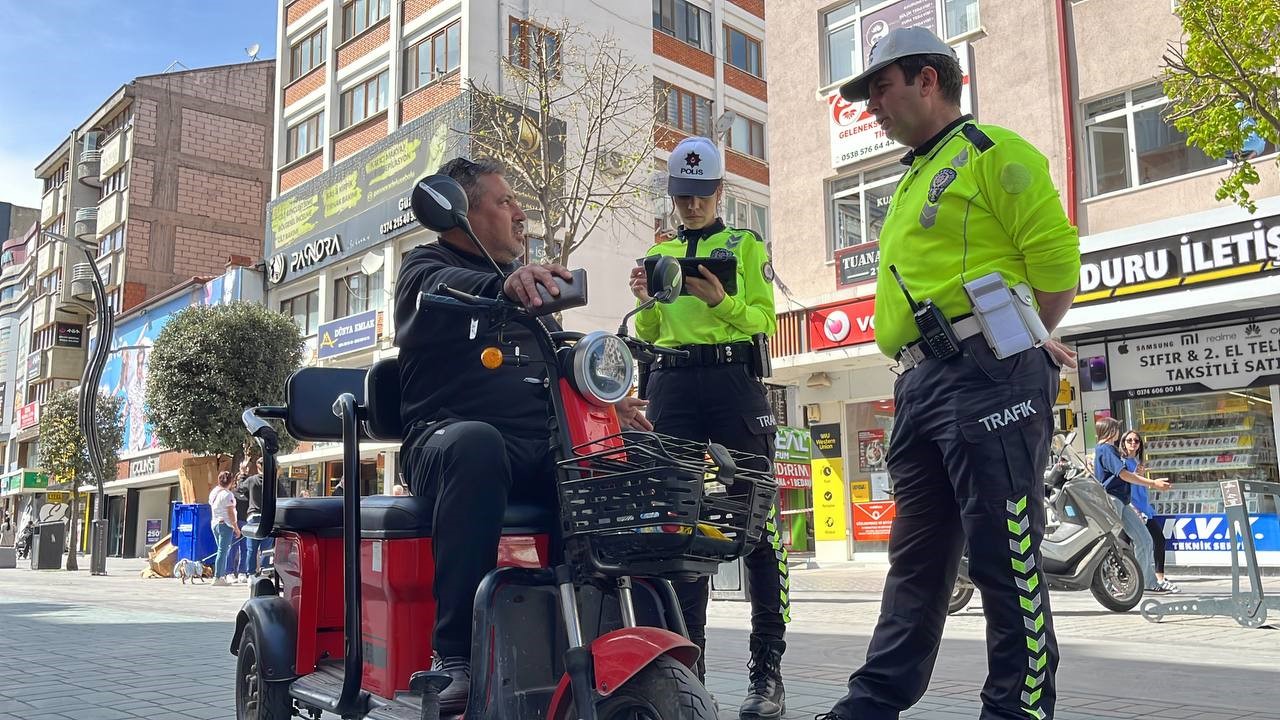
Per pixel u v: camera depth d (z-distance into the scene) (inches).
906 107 115.3
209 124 1652.3
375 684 120.1
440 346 120.0
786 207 695.1
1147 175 538.6
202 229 1630.2
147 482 1416.1
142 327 1477.6
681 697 88.5
